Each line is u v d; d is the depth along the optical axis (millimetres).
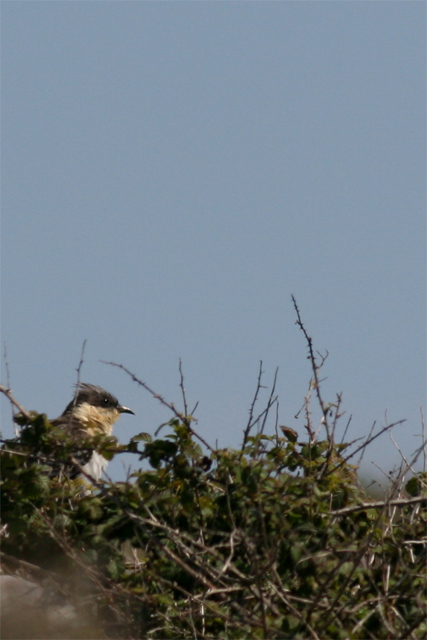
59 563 13992
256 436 14227
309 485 13859
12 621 12781
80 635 12727
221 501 13484
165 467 13875
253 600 12828
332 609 12102
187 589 13273
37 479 14023
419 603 12398
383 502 13523
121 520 13883
